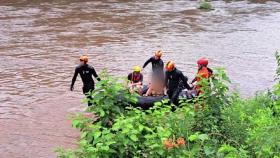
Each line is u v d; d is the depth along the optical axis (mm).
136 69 24547
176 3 71188
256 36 46875
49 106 24500
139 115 11492
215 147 11133
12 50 39156
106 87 11883
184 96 22000
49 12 60219
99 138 10438
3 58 36188
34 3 68062
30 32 47156
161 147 10516
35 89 27797
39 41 43000
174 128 11828
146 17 57781
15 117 22750
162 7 66750
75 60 35781
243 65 34938
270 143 10461
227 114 12945
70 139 19922
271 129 11125
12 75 31141
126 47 40656
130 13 60594
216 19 57406
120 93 11992
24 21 53438
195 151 10570
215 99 12914
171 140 10906
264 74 32344
